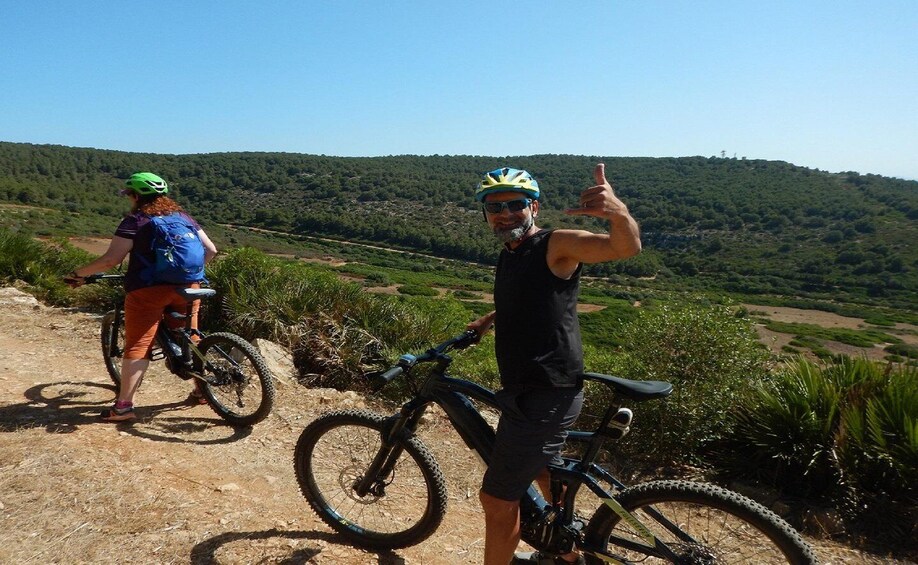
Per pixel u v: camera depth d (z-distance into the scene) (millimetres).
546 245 2125
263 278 7336
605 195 1869
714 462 4512
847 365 4590
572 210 1933
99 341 6234
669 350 4824
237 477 3584
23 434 3736
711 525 2248
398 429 2787
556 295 2146
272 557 2734
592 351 6859
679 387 4613
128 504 3016
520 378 2215
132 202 4180
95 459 3467
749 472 4250
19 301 7391
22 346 5832
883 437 3770
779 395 4375
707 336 4703
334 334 6449
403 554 2947
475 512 3551
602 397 5008
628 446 4754
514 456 2256
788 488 4078
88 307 7859
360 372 6137
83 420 4105
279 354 5977
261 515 3129
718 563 2184
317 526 3094
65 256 9359
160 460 3645
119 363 5059
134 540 2740
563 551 2410
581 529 2445
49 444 3590
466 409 2574
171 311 4336
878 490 3746
